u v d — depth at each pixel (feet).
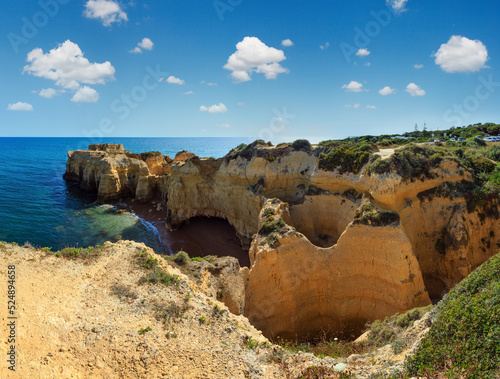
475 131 224.33
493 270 44.52
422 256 89.35
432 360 37.63
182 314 49.32
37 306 43.21
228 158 143.13
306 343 73.20
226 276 69.72
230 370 41.29
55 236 147.33
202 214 157.79
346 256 78.95
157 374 38.75
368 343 59.31
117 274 55.47
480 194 87.56
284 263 77.36
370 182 85.25
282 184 117.08
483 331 36.01
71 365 36.55
